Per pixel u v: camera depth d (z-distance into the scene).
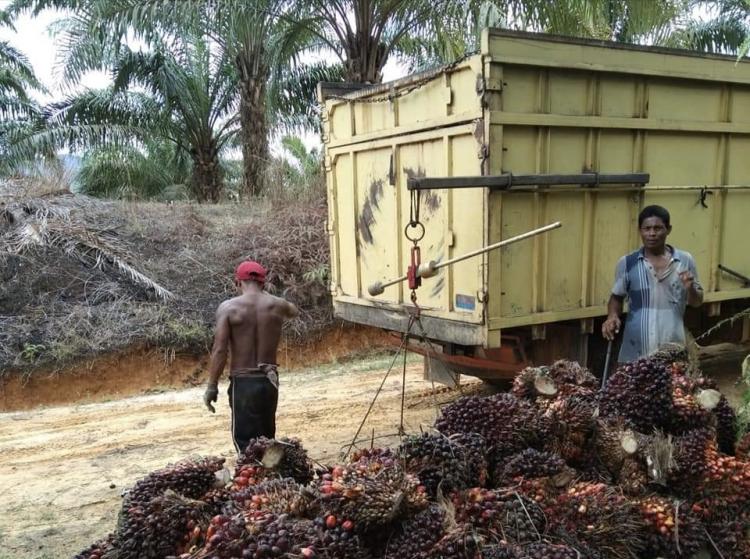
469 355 5.62
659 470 2.67
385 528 2.27
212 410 4.63
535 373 3.16
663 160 5.63
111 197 15.10
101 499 4.75
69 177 12.33
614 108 5.28
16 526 4.36
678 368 3.21
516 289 5.01
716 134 5.92
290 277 10.10
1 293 8.92
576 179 4.98
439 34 10.15
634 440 2.71
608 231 5.39
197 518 2.35
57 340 8.32
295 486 2.41
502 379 6.00
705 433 2.83
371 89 5.92
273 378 4.60
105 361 8.30
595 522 2.41
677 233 5.79
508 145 4.82
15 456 5.61
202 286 9.89
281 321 4.78
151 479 2.54
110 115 14.04
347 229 6.52
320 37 10.78
